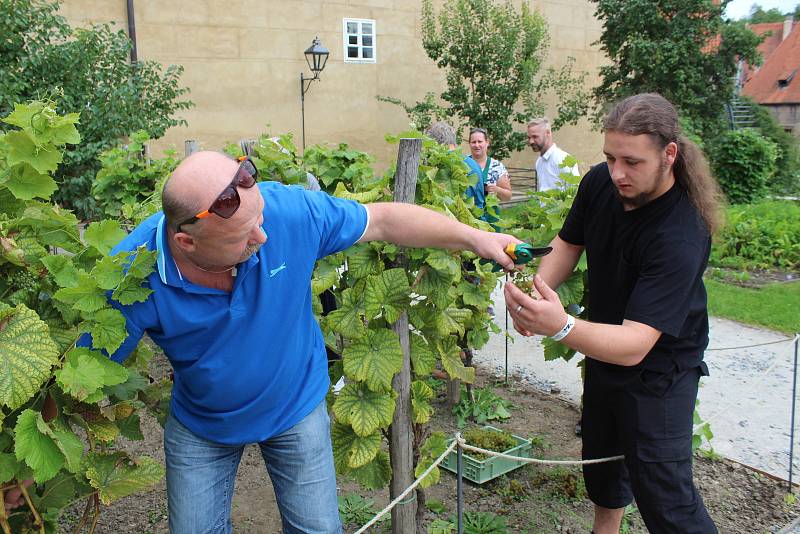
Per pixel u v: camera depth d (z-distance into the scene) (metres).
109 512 3.67
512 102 14.93
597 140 19.36
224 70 13.48
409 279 2.88
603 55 18.80
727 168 14.48
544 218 3.94
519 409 5.00
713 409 5.03
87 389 1.87
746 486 3.94
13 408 1.81
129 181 5.94
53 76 9.07
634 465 2.57
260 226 1.91
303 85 14.30
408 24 15.43
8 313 1.86
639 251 2.41
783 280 9.16
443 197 2.98
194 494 2.14
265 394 2.07
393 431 2.89
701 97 16.23
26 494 2.05
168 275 1.90
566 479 3.96
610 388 2.64
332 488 2.25
